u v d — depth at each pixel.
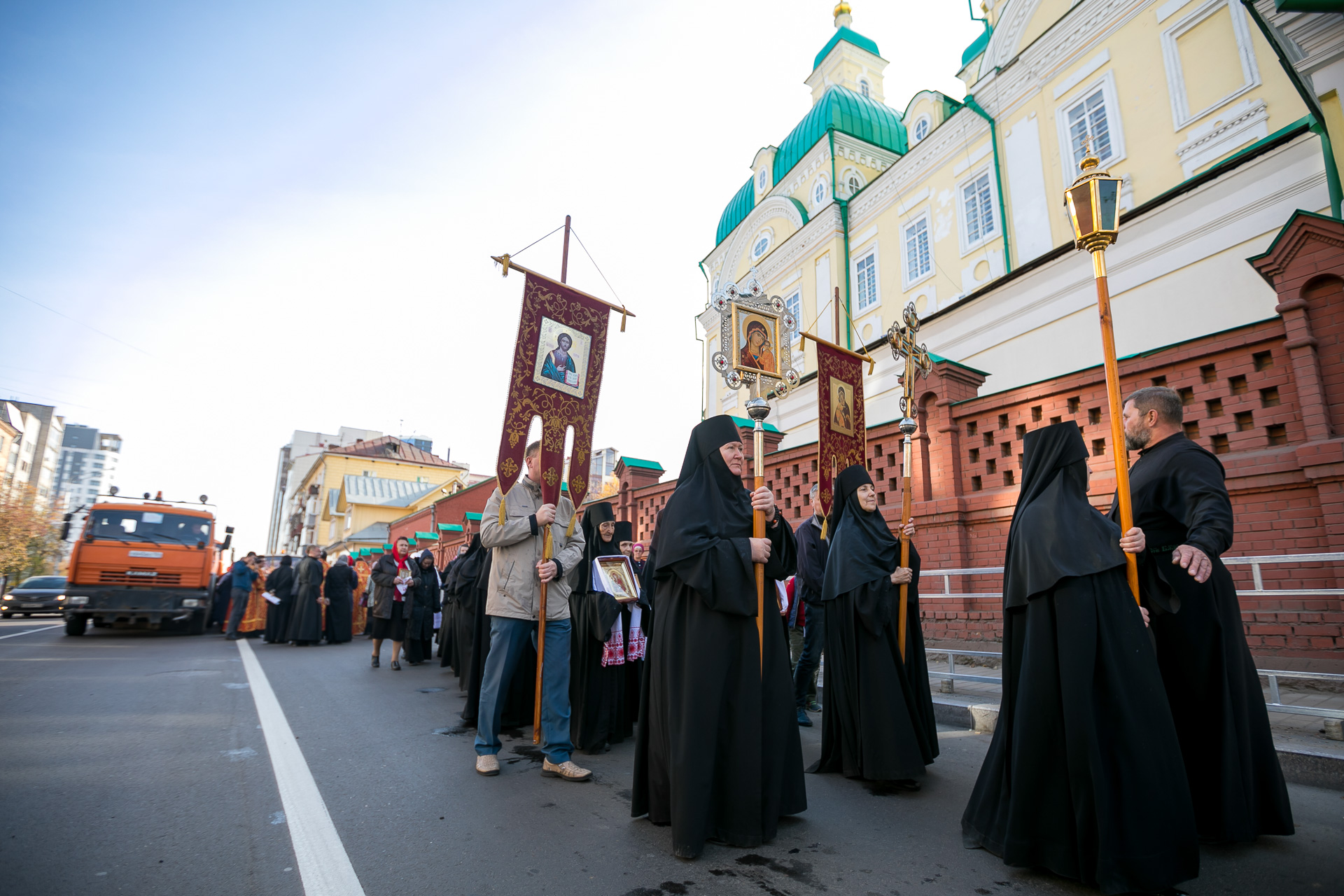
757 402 3.96
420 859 3.02
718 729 3.21
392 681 8.12
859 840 3.24
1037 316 12.09
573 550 4.66
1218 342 6.49
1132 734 2.61
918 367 5.86
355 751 4.84
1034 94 13.26
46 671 8.65
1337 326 5.78
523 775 4.33
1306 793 3.76
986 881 2.78
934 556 8.66
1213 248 9.84
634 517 14.66
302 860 3.00
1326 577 5.64
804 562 6.07
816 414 16.28
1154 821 2.51
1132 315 10.73
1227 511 2.97
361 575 15.91
